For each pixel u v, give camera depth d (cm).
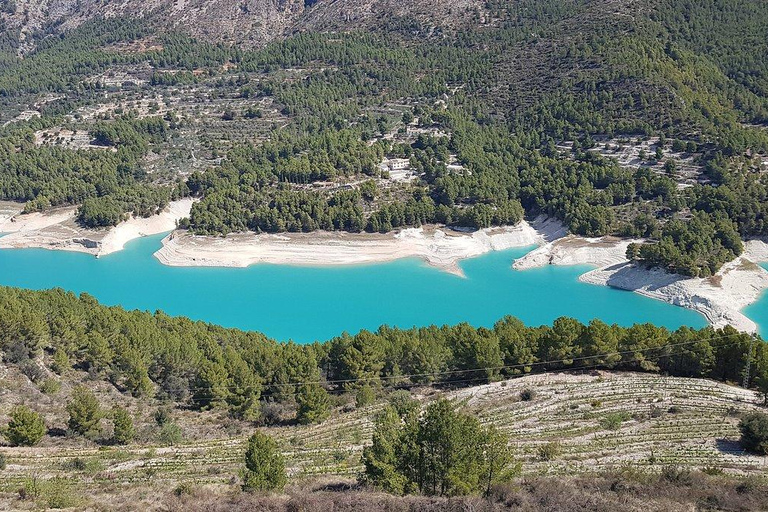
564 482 8475
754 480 8781
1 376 13012
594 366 14562
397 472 8038
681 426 11569
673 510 7644
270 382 13962
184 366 14388
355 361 14088
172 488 9000
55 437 11456
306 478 9594
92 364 14475
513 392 13475
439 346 14688
